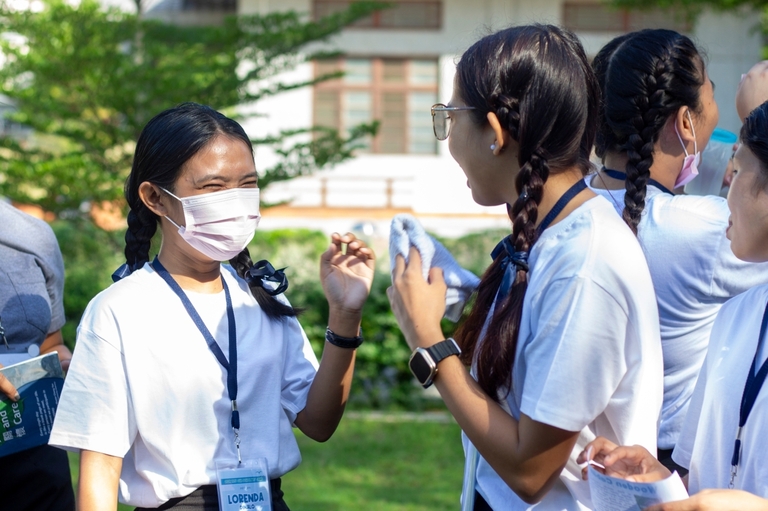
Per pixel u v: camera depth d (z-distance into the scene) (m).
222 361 2.04
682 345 2.21
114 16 9.27
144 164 2.08
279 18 9.81
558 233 1.73
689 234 2.16
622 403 1.72
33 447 2.44
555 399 1.63
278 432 2.10
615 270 1.66
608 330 1.64
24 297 2.75
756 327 1.79
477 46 1.79
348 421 7.66
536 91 1.71
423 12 19.28
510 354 1.74
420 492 5.62
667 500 1.53
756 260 1.74
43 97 9.14
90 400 1.95
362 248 2.16
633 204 2.18
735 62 18.59
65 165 8.73
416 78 19.42
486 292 1.88
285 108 18.84
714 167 3.02
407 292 1.78
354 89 19.36
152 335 1.99
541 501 1.83
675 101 2.24
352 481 5.85
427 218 18.59
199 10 19.22
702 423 1.85
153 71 8.86
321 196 19.36
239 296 2.17
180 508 1.98
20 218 2.80
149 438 1.97
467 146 1.80
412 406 8.29
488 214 18.52
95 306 2.01
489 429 1.70
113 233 9.73
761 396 1.68
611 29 18.69
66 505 2.72
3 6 8.71
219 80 9.38
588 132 1.84
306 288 8.91
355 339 2.17
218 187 2.04
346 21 10.17
